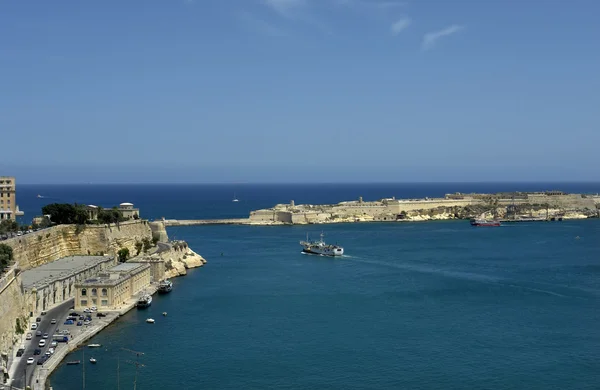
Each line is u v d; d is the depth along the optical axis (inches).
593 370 5467.5
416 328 6697.8
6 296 5438.0
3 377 4746.6
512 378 5275.6
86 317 6584.6
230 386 5059.1
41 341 5610.2
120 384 5009.8
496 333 6515.8
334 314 7273.6
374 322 6929.1
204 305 7667.3
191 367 5442.9
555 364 5605.3
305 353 5851.4
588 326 6791.3
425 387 5083.7
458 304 7790.4
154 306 7578.7
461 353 5880.9
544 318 7121.1
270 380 5191.9
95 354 5664.4
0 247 6412.4
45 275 7367.1
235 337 6318.9
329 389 5024.6
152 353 5782.5
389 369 5457.7
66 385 4926.2
